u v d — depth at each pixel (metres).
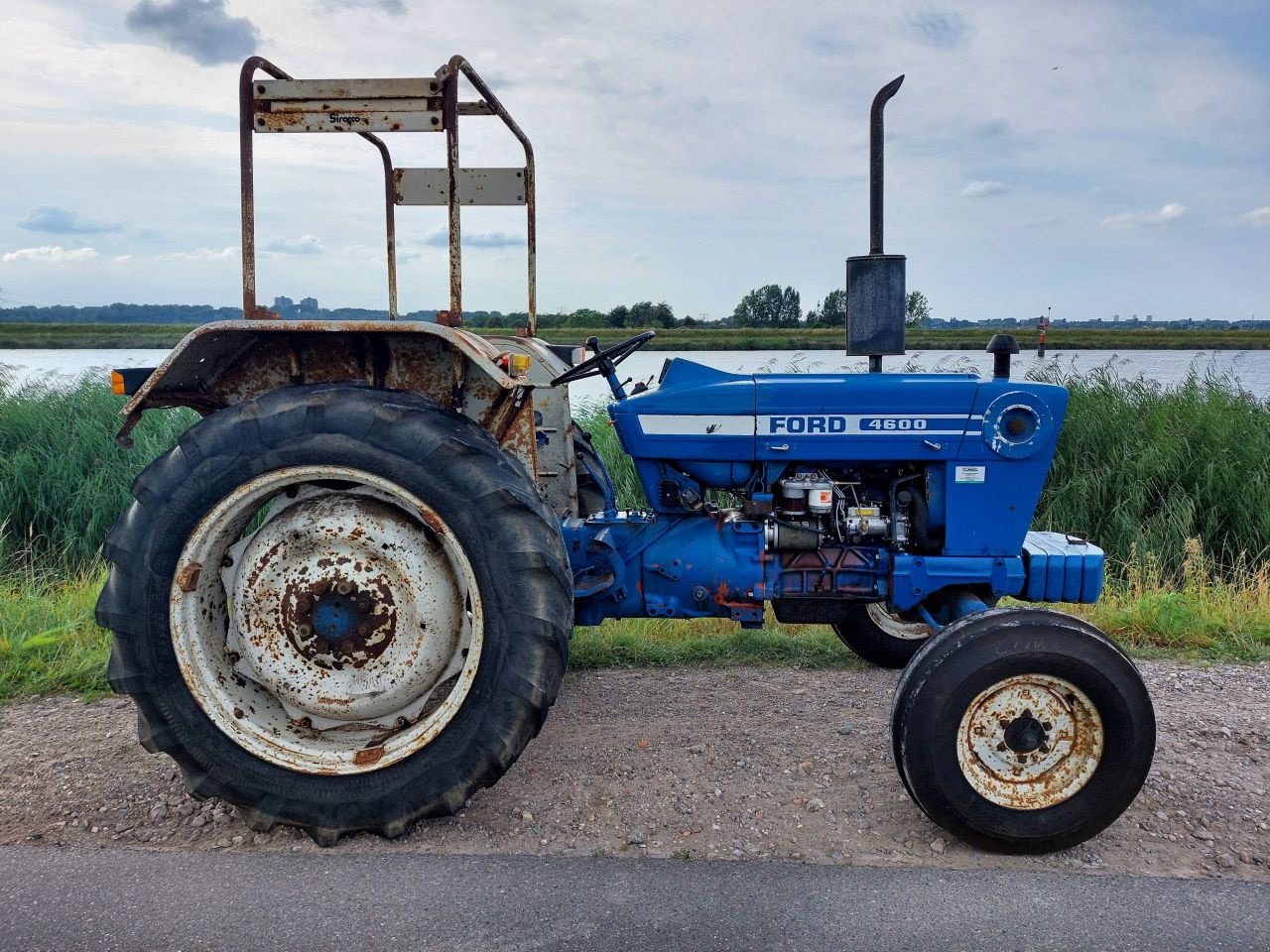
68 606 4.88
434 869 2.49
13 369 8.78
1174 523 6.42
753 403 3.25
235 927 2.23
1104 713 2.52
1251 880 2.43
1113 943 2.15
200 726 2.64
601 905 2.30
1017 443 3.14
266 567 2.72
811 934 2.18
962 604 3.18
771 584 3.31
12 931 2.22
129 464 7.39
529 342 4.02
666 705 3.68
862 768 3.09
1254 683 3.89
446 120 2.83
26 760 3.17
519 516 2.60
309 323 2.66
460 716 2.60
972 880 2.43
